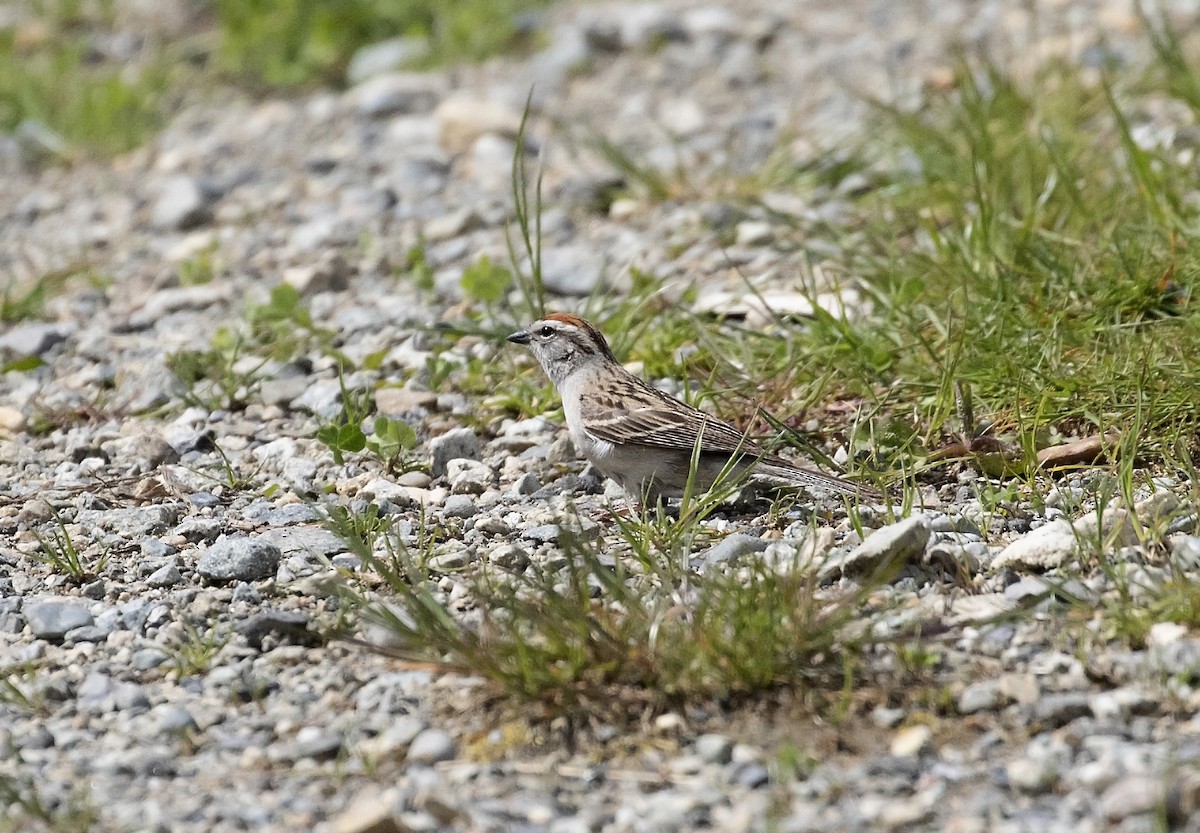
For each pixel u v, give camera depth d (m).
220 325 15.30
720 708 7.78
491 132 20.25
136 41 26.81
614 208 17.09
